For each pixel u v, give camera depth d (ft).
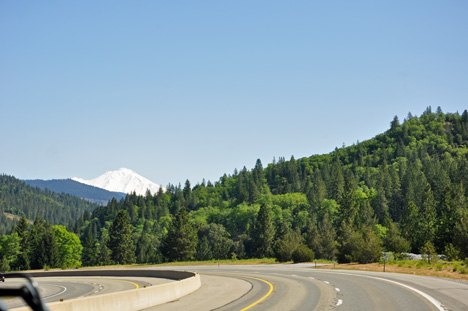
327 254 357.41
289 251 277.03
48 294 127.65
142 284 152.56
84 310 52.39
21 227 460.14
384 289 78.84
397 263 177.58
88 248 529.45
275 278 123.75
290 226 638.12
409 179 638.12
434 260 169.07
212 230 588.91
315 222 609.01
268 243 479.00
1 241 428.97
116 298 60.03
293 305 61.77
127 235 456.45
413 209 394.73
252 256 522.47
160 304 72.74
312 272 149.18
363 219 478.18
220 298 76.95
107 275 223.71
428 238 362.12
